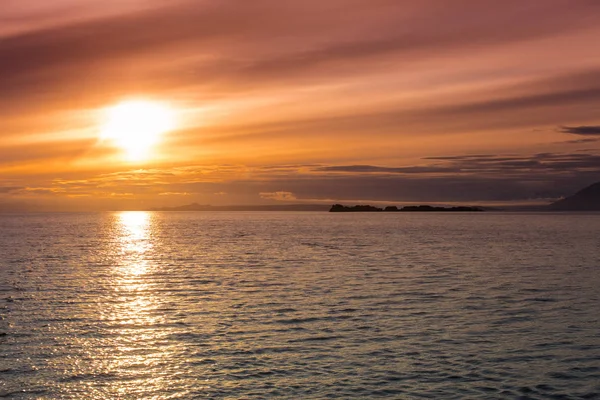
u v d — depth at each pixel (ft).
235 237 419.74
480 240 373.61
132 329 109.81
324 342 99.96
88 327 111.34
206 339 102.32
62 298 143.23
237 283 168.45
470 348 96.17
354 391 77.71
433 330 108.06
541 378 82.53
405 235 441.27
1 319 118.21
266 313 123.54
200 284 167.02
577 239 383.24
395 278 178.50
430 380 81.66
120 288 160.04
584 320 116.67
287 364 88.28
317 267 211.00
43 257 257.55
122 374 84.58
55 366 87.86
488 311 125.29
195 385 80.33
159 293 151.02
